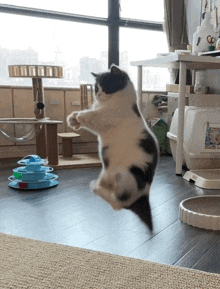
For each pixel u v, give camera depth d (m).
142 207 0.91
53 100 2.58
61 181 1.79
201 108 2.07
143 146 0.88
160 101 2.85
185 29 2.80
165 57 1.93
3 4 2.46
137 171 0.87
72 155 2.44
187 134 1.99
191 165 1.98
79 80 2.77
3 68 2.47
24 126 2.05
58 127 2.63
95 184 0.91
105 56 2.87
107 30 2.84
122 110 0.87
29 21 2.52
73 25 2.68
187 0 2.78
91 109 0.91
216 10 2.48
